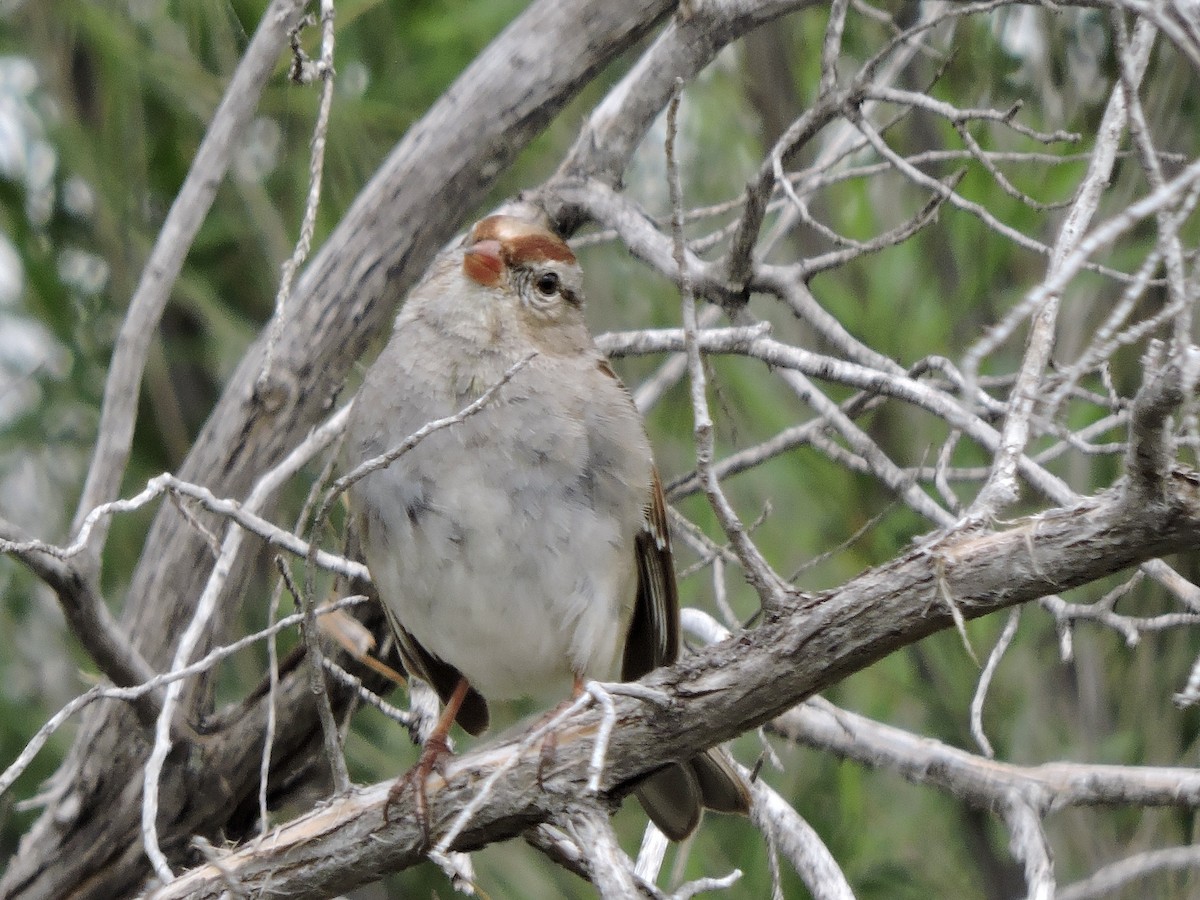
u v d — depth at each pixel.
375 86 9.77
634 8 8.36
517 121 8.34
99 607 6.69
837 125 9.49
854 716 7.61
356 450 7.02
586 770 5.51
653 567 7.34
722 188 10.61
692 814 6.74
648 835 6.83
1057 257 5.56
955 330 10.10
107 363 10.02
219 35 9.12
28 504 10.24
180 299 10.07
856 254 7.02
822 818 9.64
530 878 9.66
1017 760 9.56
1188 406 4.21
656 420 10.34
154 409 10.45
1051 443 9.67
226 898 5.79
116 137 9.59
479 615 6.95
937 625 4.97
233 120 7.14
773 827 6.68
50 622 10.37
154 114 10.01
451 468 6.84
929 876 9.71
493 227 7.27
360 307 8.17
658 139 10.62
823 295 9.94
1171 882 9.21
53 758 9.79
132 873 7.95
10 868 7.94
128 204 9.67
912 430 10.24
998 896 9.60
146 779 5.43
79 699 5.24
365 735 9.96
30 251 9.76
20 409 10.06
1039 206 6.32
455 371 6.88
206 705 8.02
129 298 9.84
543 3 8.43
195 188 7.15
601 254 10.65
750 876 9.23
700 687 5.30
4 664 9.94
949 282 9.98
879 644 5.05
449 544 6.85
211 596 5.88
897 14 10.05
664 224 8.27
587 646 6.98
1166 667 9.52
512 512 6.84
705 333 6.80
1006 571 4.83
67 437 10.08
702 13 8.39
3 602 10.10
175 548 7.90
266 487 7.02
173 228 7.14
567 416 6.92
